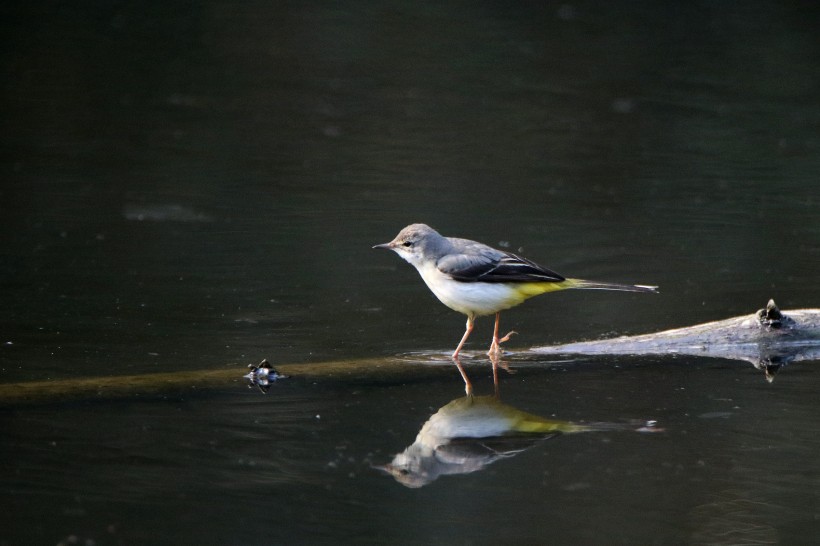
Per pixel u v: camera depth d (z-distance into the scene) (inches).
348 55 1166.3
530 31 1249.4
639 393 446.6
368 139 928.3
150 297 559.2
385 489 358.9
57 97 1019.9
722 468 377.7
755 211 742.5
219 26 1251.8
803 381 460.8
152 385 432.1
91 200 745.0
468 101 1038.4
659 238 682.2
